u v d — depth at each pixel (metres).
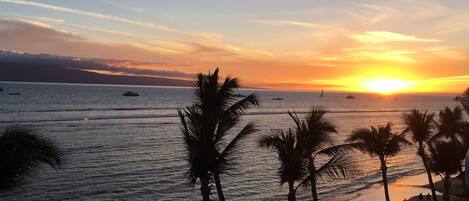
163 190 51.31
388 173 68.94
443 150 35.97
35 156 11.12
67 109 168.88
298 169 20.14
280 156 20.69
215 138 17.22
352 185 58.56
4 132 11.00
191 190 51.47
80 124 118.12
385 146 32.03
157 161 69.56
